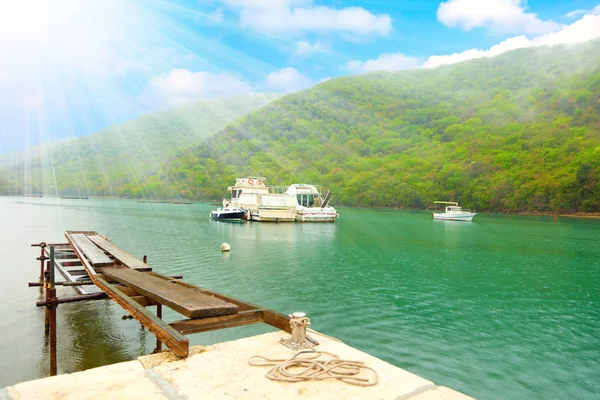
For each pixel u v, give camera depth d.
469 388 10.53
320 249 36.75
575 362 12.16
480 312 17.14
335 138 189.50
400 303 18.27
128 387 3.84
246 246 37.81
